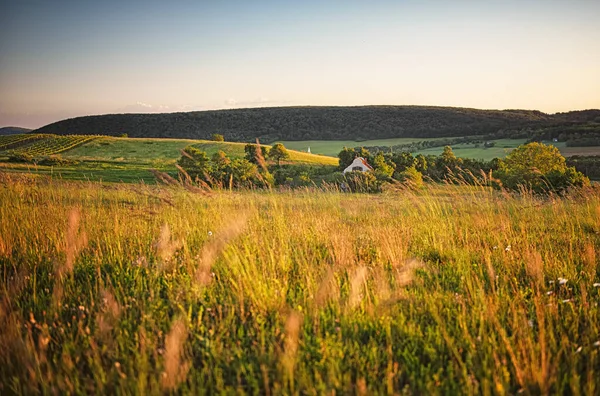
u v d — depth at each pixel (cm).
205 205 834
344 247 550
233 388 283
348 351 329
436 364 314
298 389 266
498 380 280
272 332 346
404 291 424
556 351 321
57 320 369
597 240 650
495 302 389
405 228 707
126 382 274
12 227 638
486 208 852
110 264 511
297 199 942
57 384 282
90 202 934
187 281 450
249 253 510
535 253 515
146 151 9344
